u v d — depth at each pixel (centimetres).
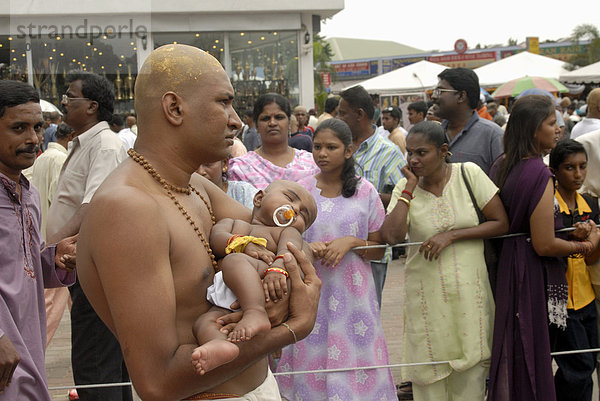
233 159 395
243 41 1064
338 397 311
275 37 1092
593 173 407
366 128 459
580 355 336
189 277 159
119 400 324
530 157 310
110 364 320
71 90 228
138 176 157
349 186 325
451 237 314
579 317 339
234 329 154
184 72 156
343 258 322
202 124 157
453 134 429
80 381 316
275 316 169
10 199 223
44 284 259
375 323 325
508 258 313
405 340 334
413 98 1689
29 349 225
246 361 158
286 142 402
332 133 321
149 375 144
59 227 330
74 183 326
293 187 226
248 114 796
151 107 158
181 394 149
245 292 161
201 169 302
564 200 353
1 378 197
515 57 1634
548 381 308
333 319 319
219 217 197
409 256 329
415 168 316
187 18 999
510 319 310
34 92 225
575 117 1303
